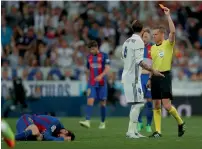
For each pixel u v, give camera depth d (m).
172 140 32.62
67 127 48.84
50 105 67.94
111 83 67.31
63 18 80.25
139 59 33.19
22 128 32.47
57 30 77.38
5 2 79.69
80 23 79.62
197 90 70.31
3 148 28.02
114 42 77.62
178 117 35.59
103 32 78.38
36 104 67.81
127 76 33.69
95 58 49.59
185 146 28.95
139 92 33.69
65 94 68.38
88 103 48.41
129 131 34.75
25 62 71.19
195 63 72.94
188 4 84.38
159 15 83.88
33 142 30.84
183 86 70.25
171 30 34.94
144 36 42.62
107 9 83.25
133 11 83.50
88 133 40.66
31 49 73.56
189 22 82.31
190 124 51.75
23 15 79.12
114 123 54.28
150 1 84.81
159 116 36.25
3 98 66.56
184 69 71.75
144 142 31.30
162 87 35.19
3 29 75.25
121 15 82.56
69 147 28.50
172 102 69.88
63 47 73.56
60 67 70.50
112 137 35.97
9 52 72.19
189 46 78.88
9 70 68.00
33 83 67.94
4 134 24.56
